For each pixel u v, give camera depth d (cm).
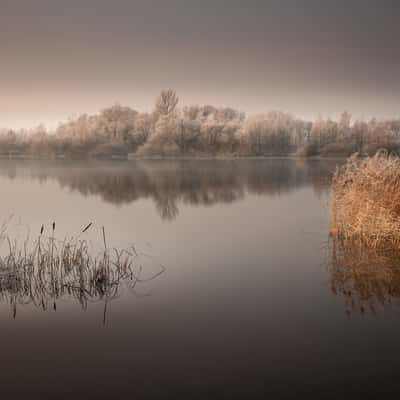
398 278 787
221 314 636
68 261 885
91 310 652
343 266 863
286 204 1778
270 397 436
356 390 446
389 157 1132
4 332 579
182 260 920
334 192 1152
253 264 888
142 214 1538
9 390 448
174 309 654
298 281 779
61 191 2248
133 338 561
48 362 502
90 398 434
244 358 509
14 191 2255
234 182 2678
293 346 537
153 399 433
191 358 510
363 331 575
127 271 844
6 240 1110
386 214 1012
